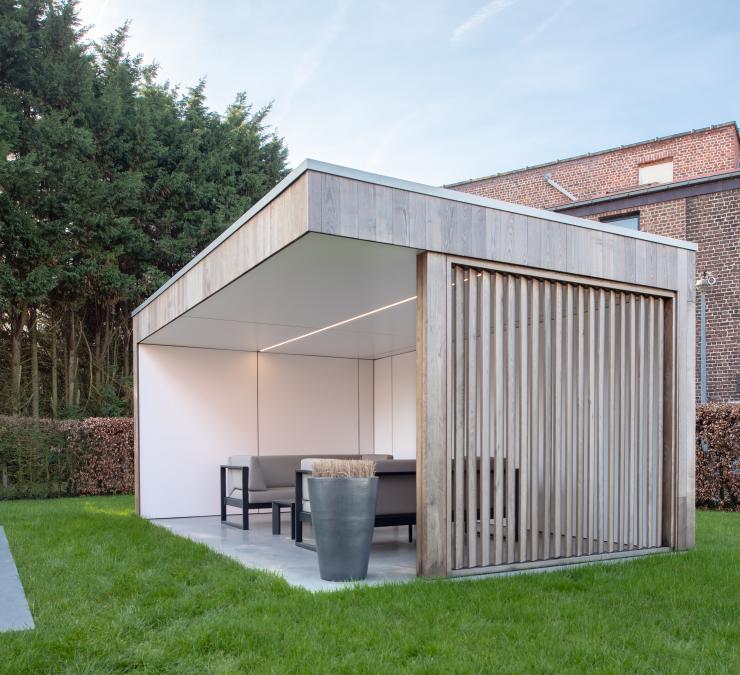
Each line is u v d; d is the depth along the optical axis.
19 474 10.12
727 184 11.92
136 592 4.17
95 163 13.16
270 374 9.27
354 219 4.12
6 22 12.33
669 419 5.71
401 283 5.42
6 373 12.85
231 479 7.92
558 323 5.13
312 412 9.54
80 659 3.05
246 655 3.08
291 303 6.16
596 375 5.36
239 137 16.36
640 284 5.54
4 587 4.35
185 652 3.15
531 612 3.70
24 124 12.48
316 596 3.95
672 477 5.63
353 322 7.18
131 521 7.37
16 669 2.89
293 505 6.18
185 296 6.43
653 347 5.71
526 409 4.91
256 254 4.75
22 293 11.44
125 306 13.87
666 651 3.19
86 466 10.58
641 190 12.89
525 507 4.85
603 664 3.00
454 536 4.64
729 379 11.62
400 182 4.34
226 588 4.16
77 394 13.00
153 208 14.04
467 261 4.66
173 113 15.51
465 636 3.31
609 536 5.31
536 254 4.95
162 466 8.41
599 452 5.32
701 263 12.12
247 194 16.23
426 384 4.42
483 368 4.73
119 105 13.48
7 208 11.44
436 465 4.43
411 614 3.61
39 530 6.63
